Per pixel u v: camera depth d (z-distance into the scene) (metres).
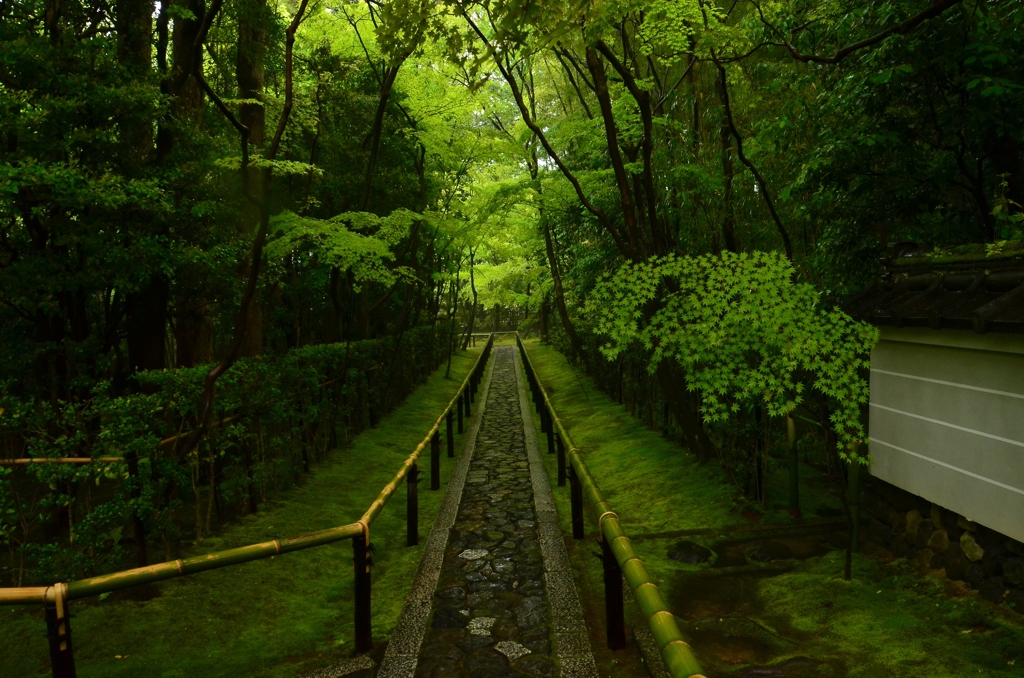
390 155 11.45
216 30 9.18
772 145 5.90
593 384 14.60
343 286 12.09
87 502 4.09
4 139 4.95
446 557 4.98
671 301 4.02
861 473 4.67
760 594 3.92
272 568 4.64
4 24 4.79
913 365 3.90
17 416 3.79
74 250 4.84
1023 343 3.00
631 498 6.44
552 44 4.57
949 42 4.14
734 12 7.94
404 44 4.51
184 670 3.24
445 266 15.85
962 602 3.34
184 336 7.75
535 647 3.45
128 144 5.44
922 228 5.21
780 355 3.83
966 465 3.45
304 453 7.45
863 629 3.23
